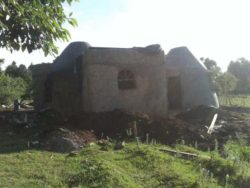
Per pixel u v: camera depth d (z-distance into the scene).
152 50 20.16
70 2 6.12
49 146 13.41
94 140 14.60
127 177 9.80
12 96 33.47
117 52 19.48
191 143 14.79
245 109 28.39
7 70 58.03
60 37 6.35
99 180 9.46
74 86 20.27
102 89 19.03
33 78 25.23
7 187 9.04
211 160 11.19
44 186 9.27
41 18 6.07
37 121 18.78
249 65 83.56
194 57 24.97
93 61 18.98
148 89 20.03
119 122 16.42
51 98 23.31
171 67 23.80
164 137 15.01
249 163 11.62
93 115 17.39
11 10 5.88
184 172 10.38
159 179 9.91
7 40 6.12
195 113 20.92
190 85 24.06
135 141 14.51
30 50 6.24
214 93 25.05
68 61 21.94
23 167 10.73
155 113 20.00
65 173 10.21
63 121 17.62
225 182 10.00
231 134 16.61
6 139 15.10
